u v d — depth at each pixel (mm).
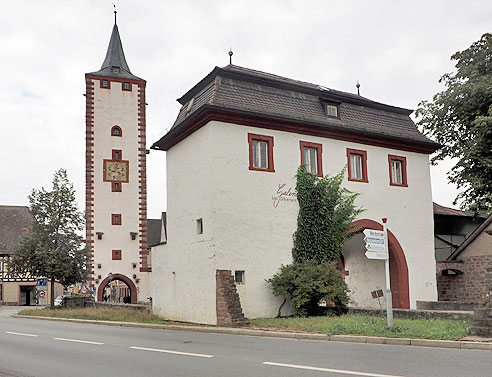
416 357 10023
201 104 21469
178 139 22688
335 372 8547
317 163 22594
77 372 9352
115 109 46875
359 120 24328
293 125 21938
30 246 32562
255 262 20094
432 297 25219
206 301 19578
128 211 46000
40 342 14141
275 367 9195
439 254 29766
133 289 45188
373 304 25172
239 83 21578
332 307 19656
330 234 21875
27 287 50969
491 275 12695
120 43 50625
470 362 9297
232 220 19875
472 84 24203
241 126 20734
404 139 25062
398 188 25000
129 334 16266
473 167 25172
